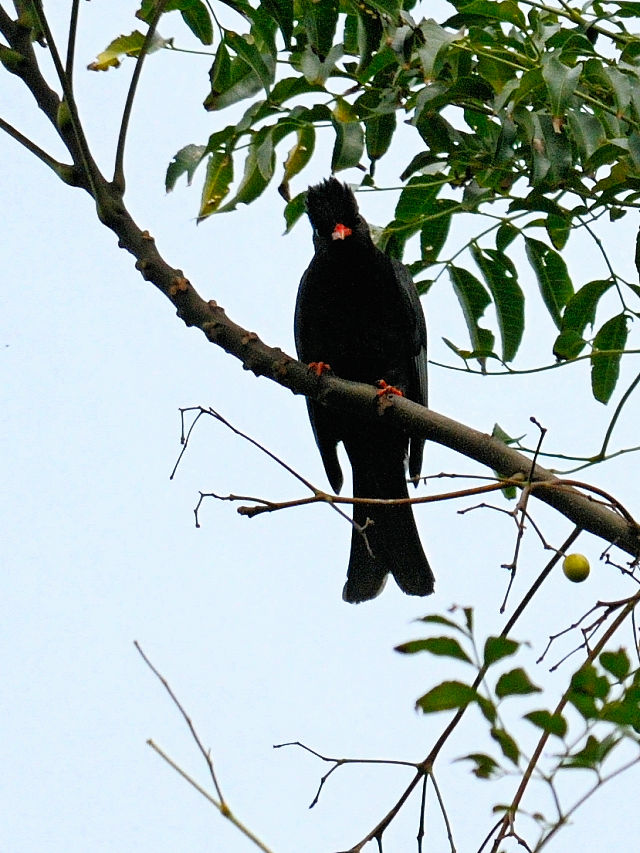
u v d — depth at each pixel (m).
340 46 8.66
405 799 6.59
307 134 9.34
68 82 7.55
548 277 9.88
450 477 7.45
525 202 8.71
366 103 9.12
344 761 6.63
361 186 9.77
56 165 8.04
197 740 5.98
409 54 8.30
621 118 8.08
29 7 7.87
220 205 9.10
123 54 8.88
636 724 4.98
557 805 5.24
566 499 7.59
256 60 8.61
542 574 7.23
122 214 8.05
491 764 5.22
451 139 8.97
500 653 4.91
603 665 5.11
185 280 8.12
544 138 8.33
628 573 7.11
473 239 9.94
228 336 8.28
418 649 5.01
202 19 8.95
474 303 10.13
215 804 5.77
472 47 8.70
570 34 8.59
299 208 9.70
